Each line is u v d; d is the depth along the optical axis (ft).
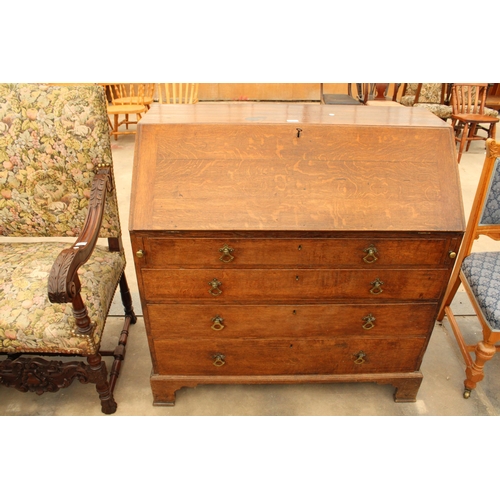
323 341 6.33
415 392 6.88
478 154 18.08
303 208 5.35
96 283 6.25
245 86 27.02
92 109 6.24
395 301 5.98
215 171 5.44
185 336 6.21
